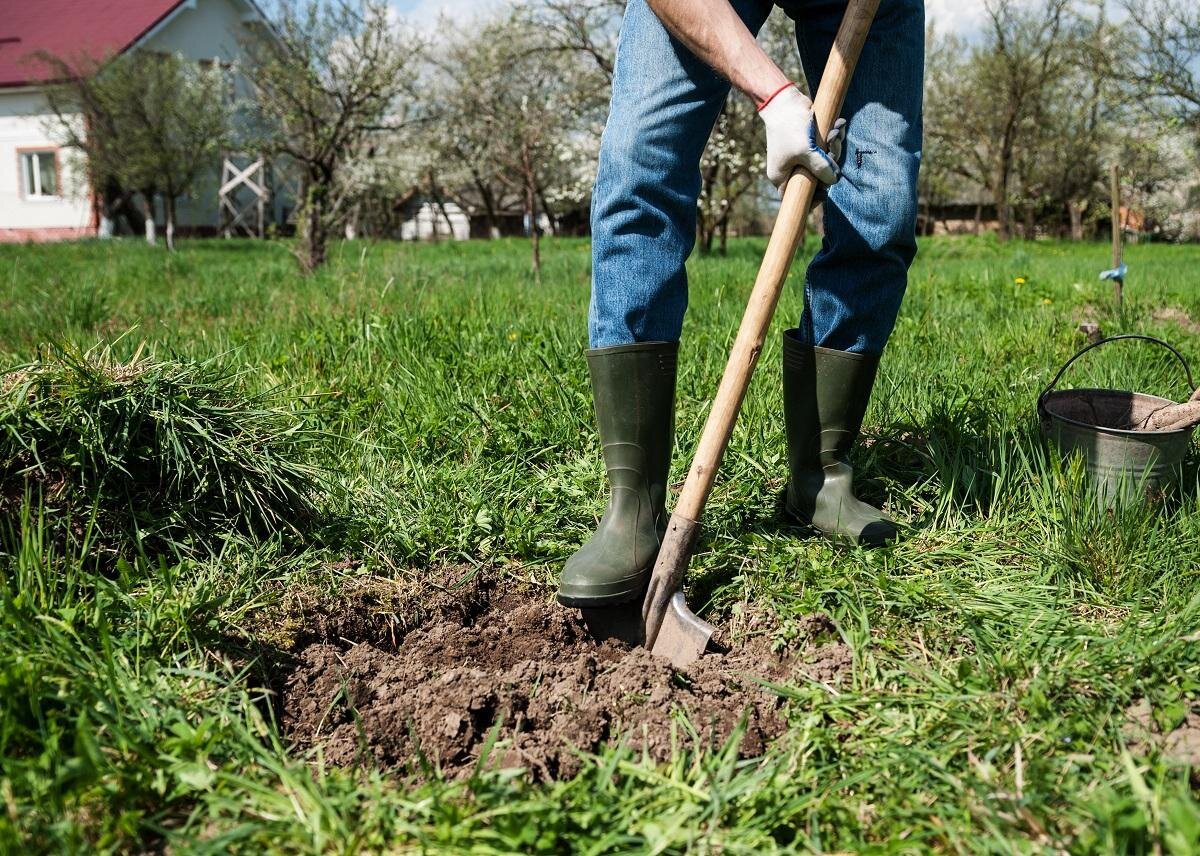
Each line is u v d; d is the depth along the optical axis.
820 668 1.84
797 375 2.37
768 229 30.67
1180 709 1.58
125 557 2.14
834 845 1.36
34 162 26.02
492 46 14.38
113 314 6.09
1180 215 35.44
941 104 31.55
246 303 6.51
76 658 1.59
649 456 2.07
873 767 1.50
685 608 1.96
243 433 2.37
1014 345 4.41
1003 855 1.28
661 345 2.04
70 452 2.12
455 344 4.26
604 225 2.03
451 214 40.81
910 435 2.98
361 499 2.57
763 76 1.82
